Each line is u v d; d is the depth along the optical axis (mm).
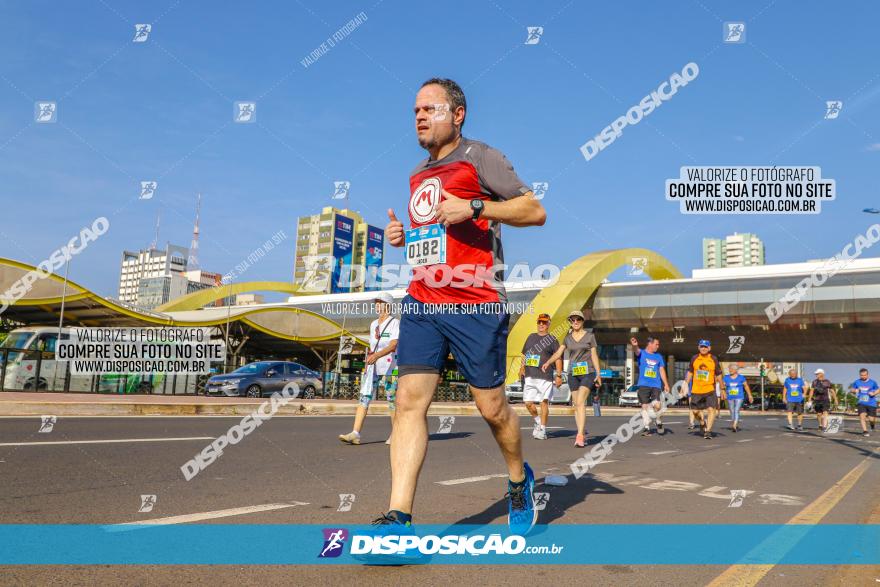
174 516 3453
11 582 2232
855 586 2602
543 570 2684
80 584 2262
